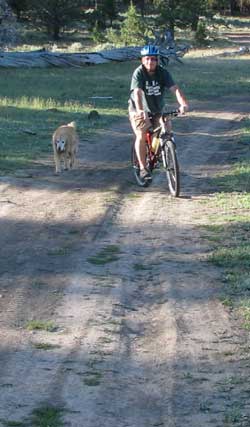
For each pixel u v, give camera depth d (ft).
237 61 152.46
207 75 122.11
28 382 17.92
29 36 189.67
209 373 18.65
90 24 207.92
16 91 91.66
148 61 37.19
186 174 44.62
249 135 61.67
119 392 17.56
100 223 33.14
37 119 67.26
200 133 64.08
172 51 146.82
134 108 38.99
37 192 39.09
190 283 25.46
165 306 23.29
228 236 31.07
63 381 18.01
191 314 22.65
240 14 286.25
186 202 37.19
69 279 25.63
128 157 50.57
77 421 16.14
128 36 172.24
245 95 99.40
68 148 44.91
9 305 23.07
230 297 24.06
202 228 32.40
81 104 80.59
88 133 60.85
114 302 23.53
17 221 33.30
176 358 19.47
